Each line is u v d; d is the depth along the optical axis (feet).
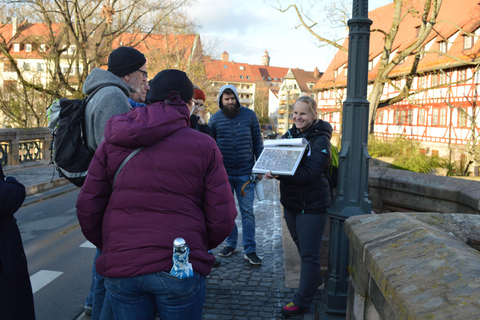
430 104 117.39
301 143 9.88
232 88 14.80
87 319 10.94
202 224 5.98
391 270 4.32
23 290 7.22
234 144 14.89
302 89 294.25
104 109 8.29
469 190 11.70
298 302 10.70
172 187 5.79
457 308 3.19
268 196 30.25
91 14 77.66
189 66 116.88
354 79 9.48
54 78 74.13
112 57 9.27
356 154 9.47
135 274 5.52
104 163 6.02
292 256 15.49
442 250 4.25
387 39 71.20
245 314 10.80
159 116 5.85
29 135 41.68
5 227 7.05
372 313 5.51
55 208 25.23
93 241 6.28
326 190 10.62
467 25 109.29
